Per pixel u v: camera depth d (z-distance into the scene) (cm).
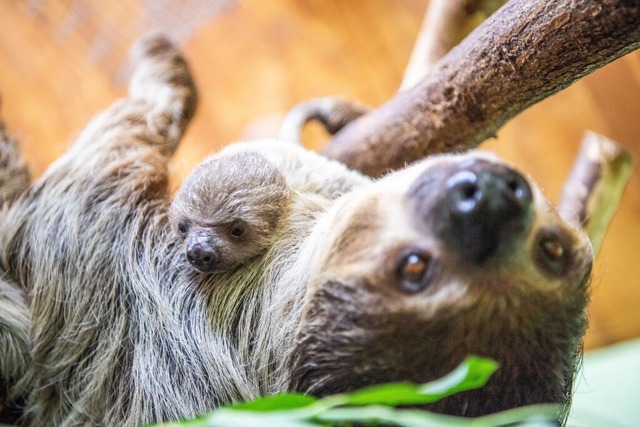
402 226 56
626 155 84
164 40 84
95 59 113
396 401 51
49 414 72
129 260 71
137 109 79
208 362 66
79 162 75
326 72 118
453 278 55
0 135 79
